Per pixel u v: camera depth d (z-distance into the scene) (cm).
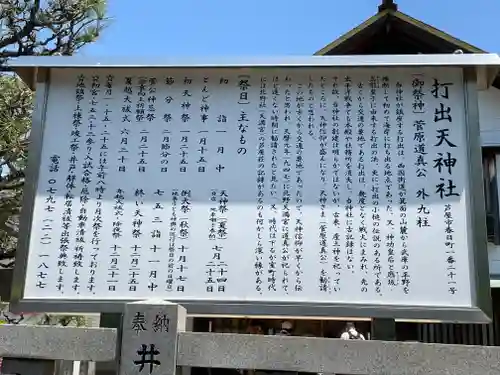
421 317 427
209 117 489
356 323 1016
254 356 384
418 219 454
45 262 457
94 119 492
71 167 479
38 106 491
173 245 458
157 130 488
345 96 490
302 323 1037
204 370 725
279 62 485
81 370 494
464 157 465
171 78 502
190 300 442
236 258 452
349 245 450
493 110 1016
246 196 466
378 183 464
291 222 458
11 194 930
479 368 365
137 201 470
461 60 473
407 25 905
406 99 486
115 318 446
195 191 470
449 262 442
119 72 505
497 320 948
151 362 389
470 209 452
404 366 371
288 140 480
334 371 375
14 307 442
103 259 457
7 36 970
